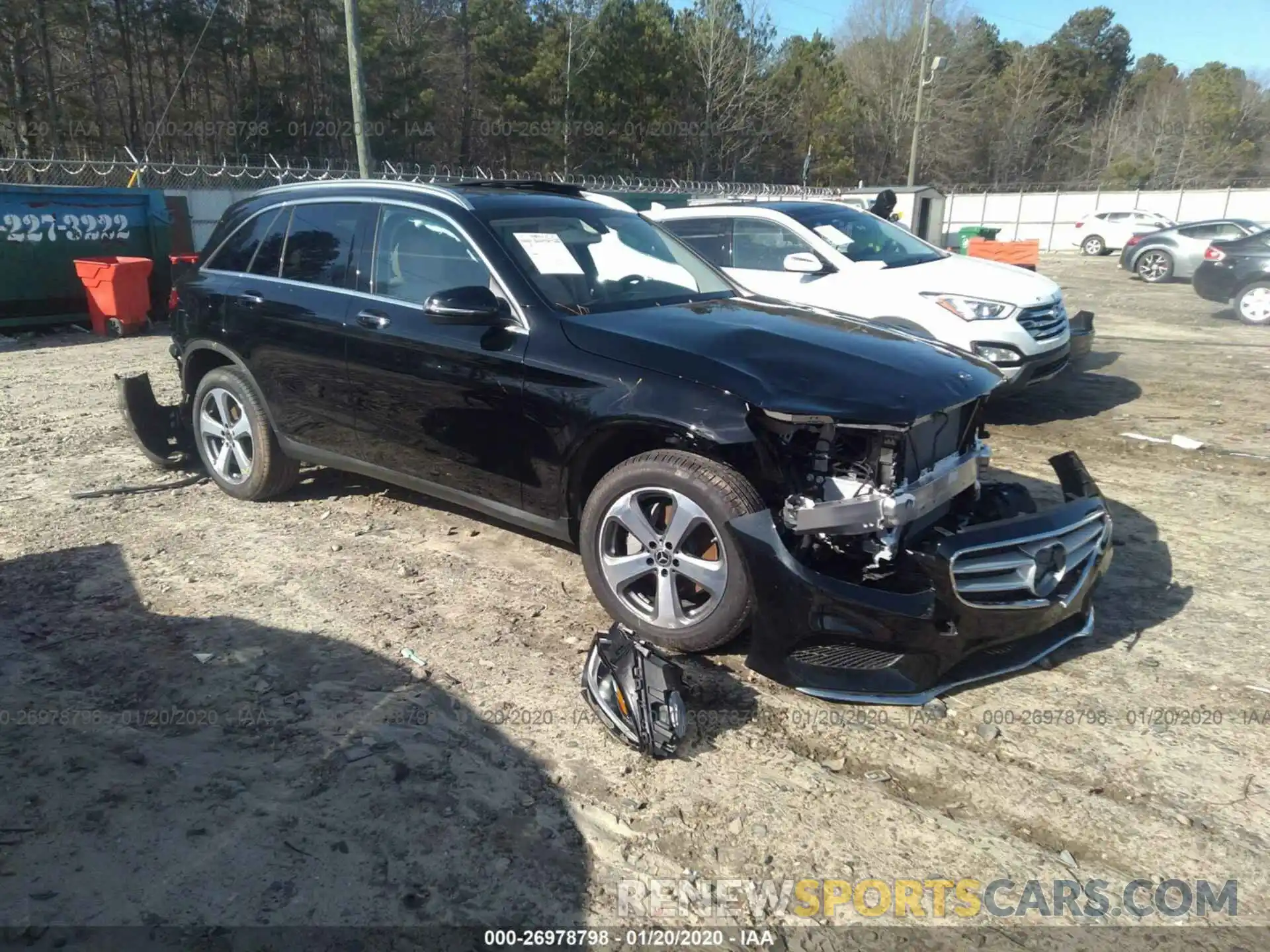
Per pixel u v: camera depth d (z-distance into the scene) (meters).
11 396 8.30
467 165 43.75
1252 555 4.87
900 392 3.42
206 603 4.20
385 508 5.40
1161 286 19.98
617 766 3.10
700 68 48.62
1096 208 42.34
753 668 3.41
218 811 2.85
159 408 6.05
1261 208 40.38
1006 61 78.94
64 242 12.00
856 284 7.40
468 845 2.73
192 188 15.59
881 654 3.31
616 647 3.34
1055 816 2.89
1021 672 3.71
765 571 3.29
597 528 3.79
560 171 43.06
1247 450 6.80
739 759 3.14
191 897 2.51
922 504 3.42
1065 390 8.98
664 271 4.76
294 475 5.47
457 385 4.18
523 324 4.03
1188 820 2.86
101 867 2.61
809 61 60.84
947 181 66.25
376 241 4.68
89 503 5.48
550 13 44.66
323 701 3.43
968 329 6.95
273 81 40.06
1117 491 5.90
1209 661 3.79
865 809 2.91
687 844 2.75
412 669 3.65
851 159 58.28
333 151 37.56
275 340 4.96
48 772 3.01
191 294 5.45
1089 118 80.19
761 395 3.39
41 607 4.14
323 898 2.52
